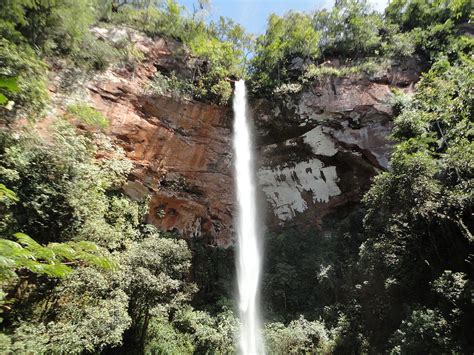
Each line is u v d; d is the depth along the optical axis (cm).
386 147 1587
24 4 820
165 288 909
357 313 1138
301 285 1452
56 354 588
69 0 1018
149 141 1445
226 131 1716
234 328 1155
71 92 1144
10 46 684
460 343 727
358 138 1667
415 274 1030
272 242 1705
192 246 1539
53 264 197
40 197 723
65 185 784
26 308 658
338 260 1488
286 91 1709
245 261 1652
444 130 1194
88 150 1009
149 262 943
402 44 1781
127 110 1370
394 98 1574
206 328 1118
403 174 951
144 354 930
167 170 1524
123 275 841
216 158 1700
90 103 1220
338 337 1112
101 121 1120
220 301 1323
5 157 701
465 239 955
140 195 1396
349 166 1788
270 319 1295
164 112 1503
